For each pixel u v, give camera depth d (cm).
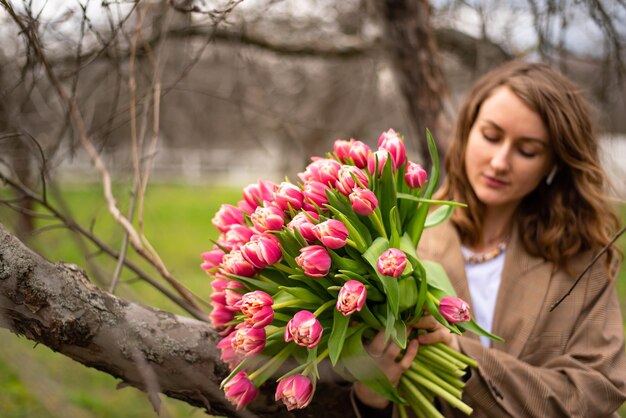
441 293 121
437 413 127
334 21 370
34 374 121
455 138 167
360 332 120
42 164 168
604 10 259
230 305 121
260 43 357
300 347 121
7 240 111
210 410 131
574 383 135
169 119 389
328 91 458
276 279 121
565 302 149
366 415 134
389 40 265
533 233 158
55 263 117
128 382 123
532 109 148
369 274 117
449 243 160
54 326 111
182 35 261
